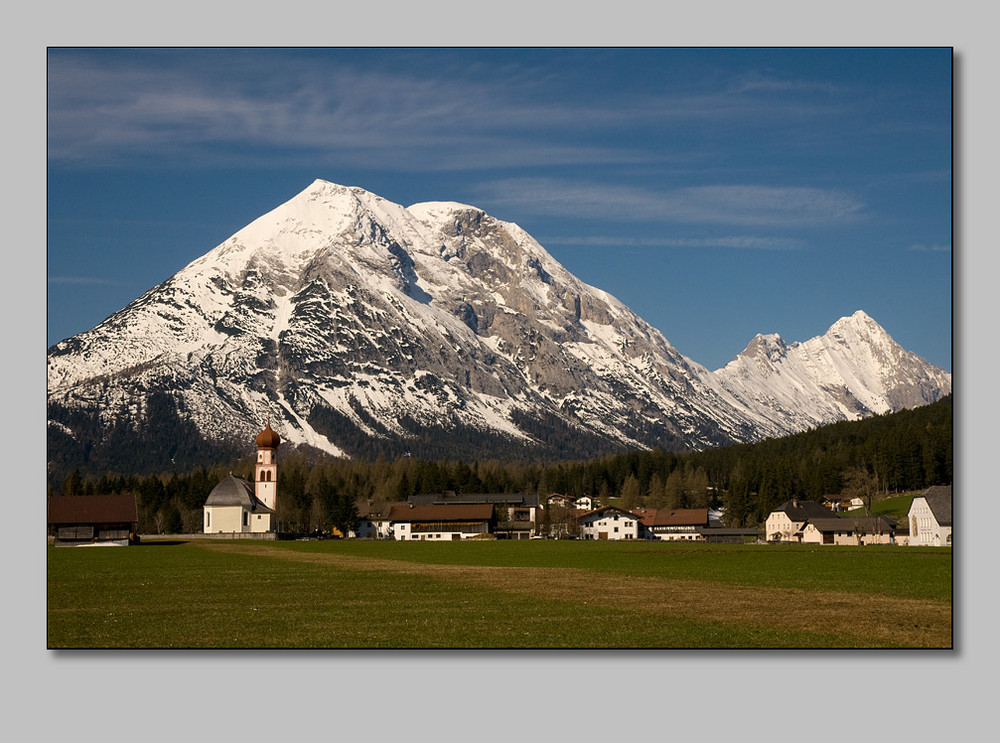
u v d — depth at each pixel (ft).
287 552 538.88
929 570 381.60
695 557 483.92
